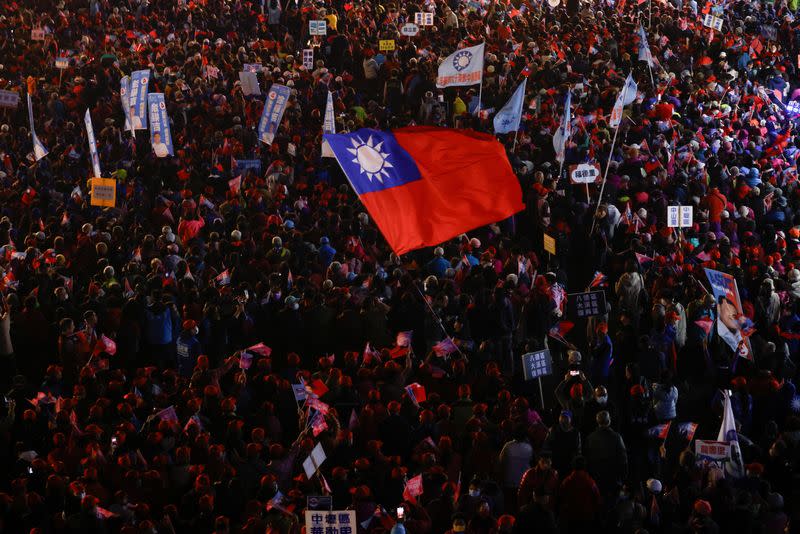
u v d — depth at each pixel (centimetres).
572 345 1984
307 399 1625
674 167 2948
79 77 3466
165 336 1981
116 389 1723
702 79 3834
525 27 4072
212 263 2286
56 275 2148
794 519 1504
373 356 1878
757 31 4647
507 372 2048
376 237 2486
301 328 2038
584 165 2439
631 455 1755
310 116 3300
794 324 2191
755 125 3509
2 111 3384
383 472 1532
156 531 1384
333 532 1309
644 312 2172
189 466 1512
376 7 4250
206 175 2892
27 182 2817
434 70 3588
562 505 1471
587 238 2409
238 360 1814
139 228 2412
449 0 4334
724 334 1961
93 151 2464
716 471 1515
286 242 2333
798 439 1662
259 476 1518
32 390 1789
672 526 1505
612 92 3325
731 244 2598
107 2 4322
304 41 4050
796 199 2981
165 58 3759
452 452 1600
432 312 2034
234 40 4056
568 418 1579
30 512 1436
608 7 4638
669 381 1766
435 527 1458
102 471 1516
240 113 3225
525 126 3112
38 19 4156
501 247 2356
